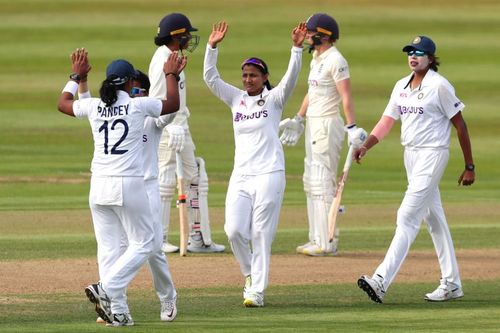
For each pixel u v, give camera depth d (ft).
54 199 193.16
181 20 136.67
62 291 116.37
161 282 99.91
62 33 430.20
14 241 150.10
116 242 97.86
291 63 108.99
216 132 289.94
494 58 399.44
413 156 114.83
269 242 110.42
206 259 140.97
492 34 443.73
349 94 145.07
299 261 139.85
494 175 240.73
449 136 114.62
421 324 99.55
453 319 102.47
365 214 183.11
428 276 129.90
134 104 95.20
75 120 302.66
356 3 520.01
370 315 104.47
